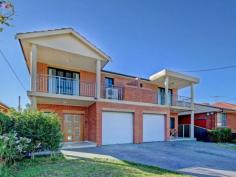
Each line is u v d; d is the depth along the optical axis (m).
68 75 17.80
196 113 27.78
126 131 17.45
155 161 10.77
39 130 10.08
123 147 15.11
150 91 19.94
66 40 14.64
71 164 8.98
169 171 8.63
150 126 19.06
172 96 22.42
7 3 6.93
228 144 21.11
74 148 14.10
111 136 16.56
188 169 9.41
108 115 16.61
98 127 15.78
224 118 26.78
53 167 8.30
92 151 13.00
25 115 10.09
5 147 7.71
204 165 10.41
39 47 13.89
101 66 17.62
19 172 7.30
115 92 18.20
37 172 7.39
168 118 20.28
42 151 10.70
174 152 13.94
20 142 9.02
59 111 16.33
